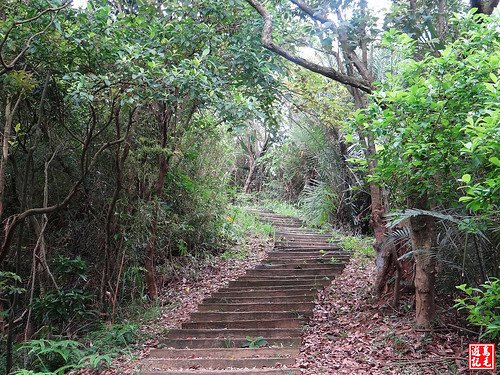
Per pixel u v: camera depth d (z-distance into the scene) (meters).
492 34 3.23
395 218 4.30
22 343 5.01
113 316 5.97
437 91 3.15
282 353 4.65
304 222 11.43
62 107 6.00
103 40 5.27
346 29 5.39
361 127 3.81
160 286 7.51
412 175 3.51
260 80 6.58
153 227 6.81
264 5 6.67
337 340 4.90
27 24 5.08
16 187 6.14
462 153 3.13
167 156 6.77
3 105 5.51
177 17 6.59
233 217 10.16
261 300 6.42
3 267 6.07
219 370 4.27
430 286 4.65
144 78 4.99
